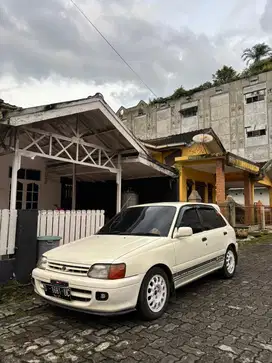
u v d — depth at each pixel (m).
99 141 8.84
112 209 13.47
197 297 4.71
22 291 4.89
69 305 3.52
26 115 5.86
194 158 12.41
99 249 3.88
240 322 3.69
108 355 2.89
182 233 4.37
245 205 14.98
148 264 3.74
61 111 6.48
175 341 3.17
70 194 12.12
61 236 6.14
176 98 36.53
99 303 3.32
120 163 9.27
